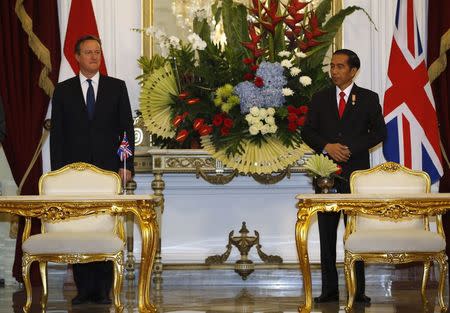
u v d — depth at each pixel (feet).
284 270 27.17
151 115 26.09
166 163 25.09
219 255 27.20
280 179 25.77
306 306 19.65
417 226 22.04
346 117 23.16
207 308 22.02
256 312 21.33
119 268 19.89
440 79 28.07
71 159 22.90
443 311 20.47
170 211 27.68
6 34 27.12
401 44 27.35
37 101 27.25
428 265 21.57
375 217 21.83
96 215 20.10
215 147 25.17
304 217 19.54
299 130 25.25
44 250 19.74
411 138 26.94
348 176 22.74
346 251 20.35
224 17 26.81
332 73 23.11
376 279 27.63
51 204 18.95
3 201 18.88
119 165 23.16
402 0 27.50
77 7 27.35
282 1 28.48
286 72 25.50
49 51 27.12
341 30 28.43
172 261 27.50
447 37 27.58
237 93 24.99
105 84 23.21
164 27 28.48
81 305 22.67
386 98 27.20
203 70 25.66
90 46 22.81
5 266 28.22
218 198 27.76
